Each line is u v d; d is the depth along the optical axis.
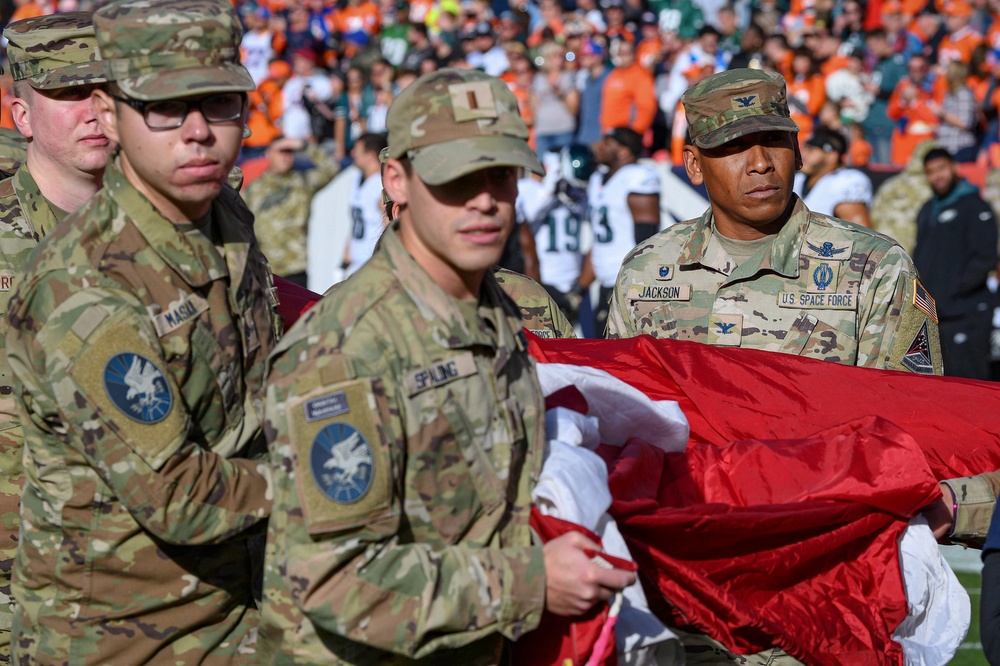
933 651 9.34
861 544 9.34
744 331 12.61
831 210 28.22
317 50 51.09
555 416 8.39
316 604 6.90
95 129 10.04
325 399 6.86
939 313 27.61
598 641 7.37
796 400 10.51
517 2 51.94
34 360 7.70
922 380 10.72
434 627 6.91
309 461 6.84
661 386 10.80
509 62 42.78
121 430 7.50
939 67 39.91
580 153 29.08
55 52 9.81
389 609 6.90
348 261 31.95
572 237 29.23
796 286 12.48
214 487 7.71
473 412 7.27
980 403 10.48
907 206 28.73
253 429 8.36
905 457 9.23
